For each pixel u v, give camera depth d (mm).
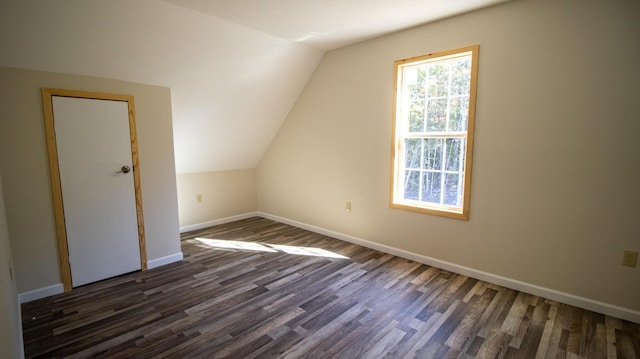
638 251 2150
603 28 2141
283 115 4473
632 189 2137
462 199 2936
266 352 1919
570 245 2398
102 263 2883
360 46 3506
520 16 2445
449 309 2381
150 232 3154
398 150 3363
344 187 3910
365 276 2949
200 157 4309
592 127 2236
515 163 2580
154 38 2699
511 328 2141
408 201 3352
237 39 3105
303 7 2584
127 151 2943
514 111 2543
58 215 2627
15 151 2416
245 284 2809
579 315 2287
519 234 2619
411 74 3215
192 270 3121
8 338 1321
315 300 2523
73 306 2453
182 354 1903
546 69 2373
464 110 2895
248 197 5180
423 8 2609
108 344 1997
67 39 2381
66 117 2605
